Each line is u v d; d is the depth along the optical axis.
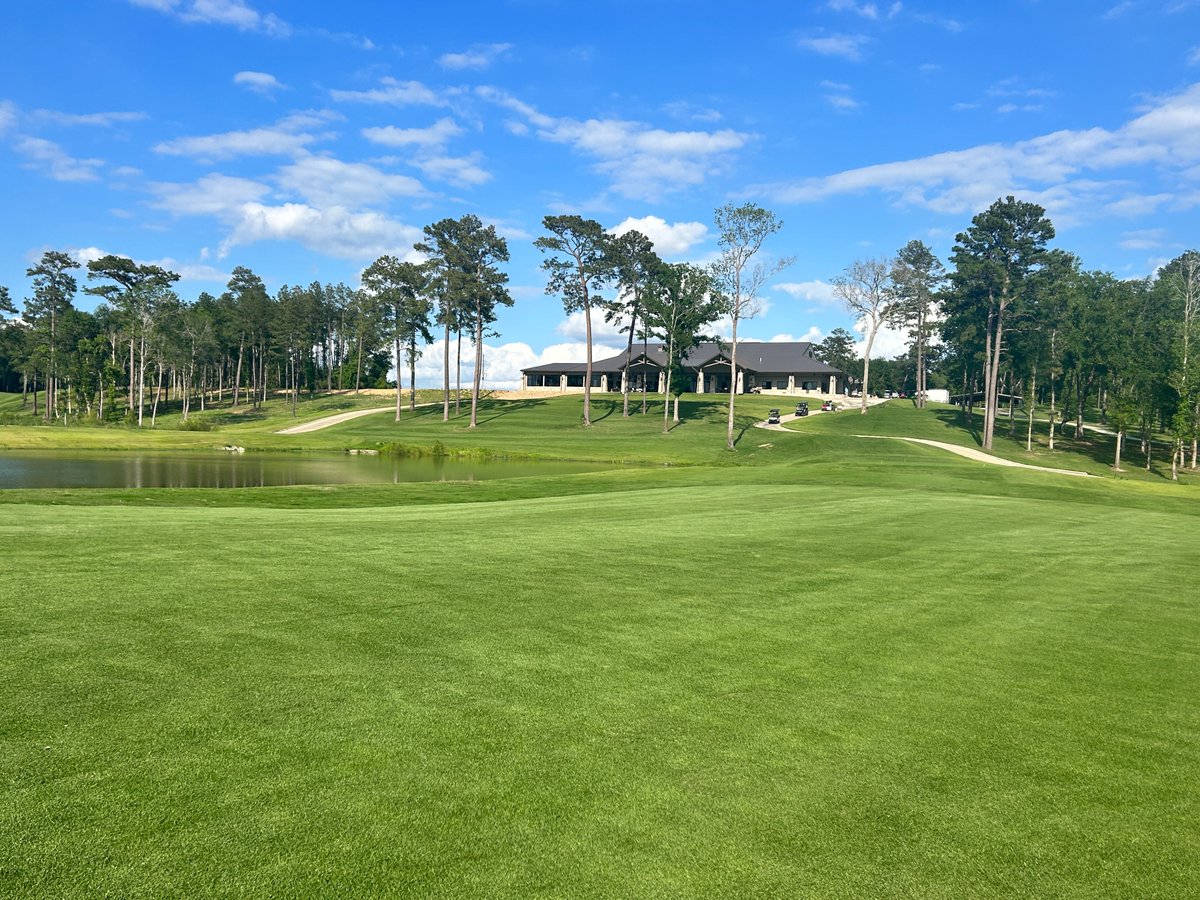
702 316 70.31
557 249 73.88
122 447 50.66
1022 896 3.59
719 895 3.48
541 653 6.67
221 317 106.38
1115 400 60.50
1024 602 9.19
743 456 54.75
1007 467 38.59
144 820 3.88
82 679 5.64
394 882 3.48
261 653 6.36
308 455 50.22
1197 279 58.47
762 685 6.12
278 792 4.20
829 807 4.29
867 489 24.19
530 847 3.79
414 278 79.50
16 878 3.41
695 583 9.53
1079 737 5.34
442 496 25.72
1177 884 3.71
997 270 60.41
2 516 13.14
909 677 6.43
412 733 5.00
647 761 4.74
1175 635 7.93
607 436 67.06
